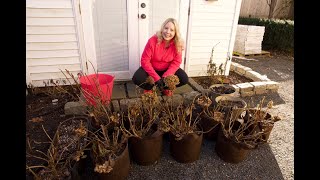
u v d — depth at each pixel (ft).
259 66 17.06
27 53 9.94
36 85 10.64
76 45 10.42
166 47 9.38
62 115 8.87
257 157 7.37
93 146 5.96
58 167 5.79
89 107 7.61
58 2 9.46
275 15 25.75
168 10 10.82
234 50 20.15
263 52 19.93
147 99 7.02
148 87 9.32
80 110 8.88
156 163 7.00
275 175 6.70
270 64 17.70
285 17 25.99
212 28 11.92
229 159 7.01
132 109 6.88
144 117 7.23
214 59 12.83
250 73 13.30
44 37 9.89
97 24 10.29
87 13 9.93
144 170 6.71
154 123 7.07
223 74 13.34
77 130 5.92
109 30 10.52
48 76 10.65
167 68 10.03
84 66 10.87
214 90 9.28
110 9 10.16
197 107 8.70
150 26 10.91
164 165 6.94
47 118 8.66
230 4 11.66
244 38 18.92
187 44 11.85
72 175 5.57
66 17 9.80
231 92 9.21
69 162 5.72
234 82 12.84
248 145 6.34
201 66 12.70
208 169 6.84
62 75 10.82
